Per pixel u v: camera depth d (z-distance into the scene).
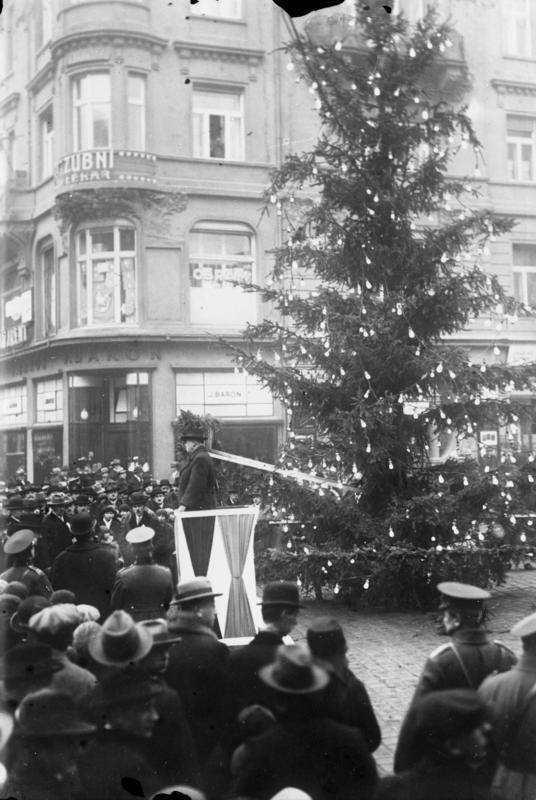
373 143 8.17
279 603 3.30
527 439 9.01
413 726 2.60
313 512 8.16
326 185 8.52
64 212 16.92
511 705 2.66
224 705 3.13
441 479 7.77
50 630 3.10
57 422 17.55
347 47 8.02
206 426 6.90
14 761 2.90
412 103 8.30
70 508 8.09
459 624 3.04
